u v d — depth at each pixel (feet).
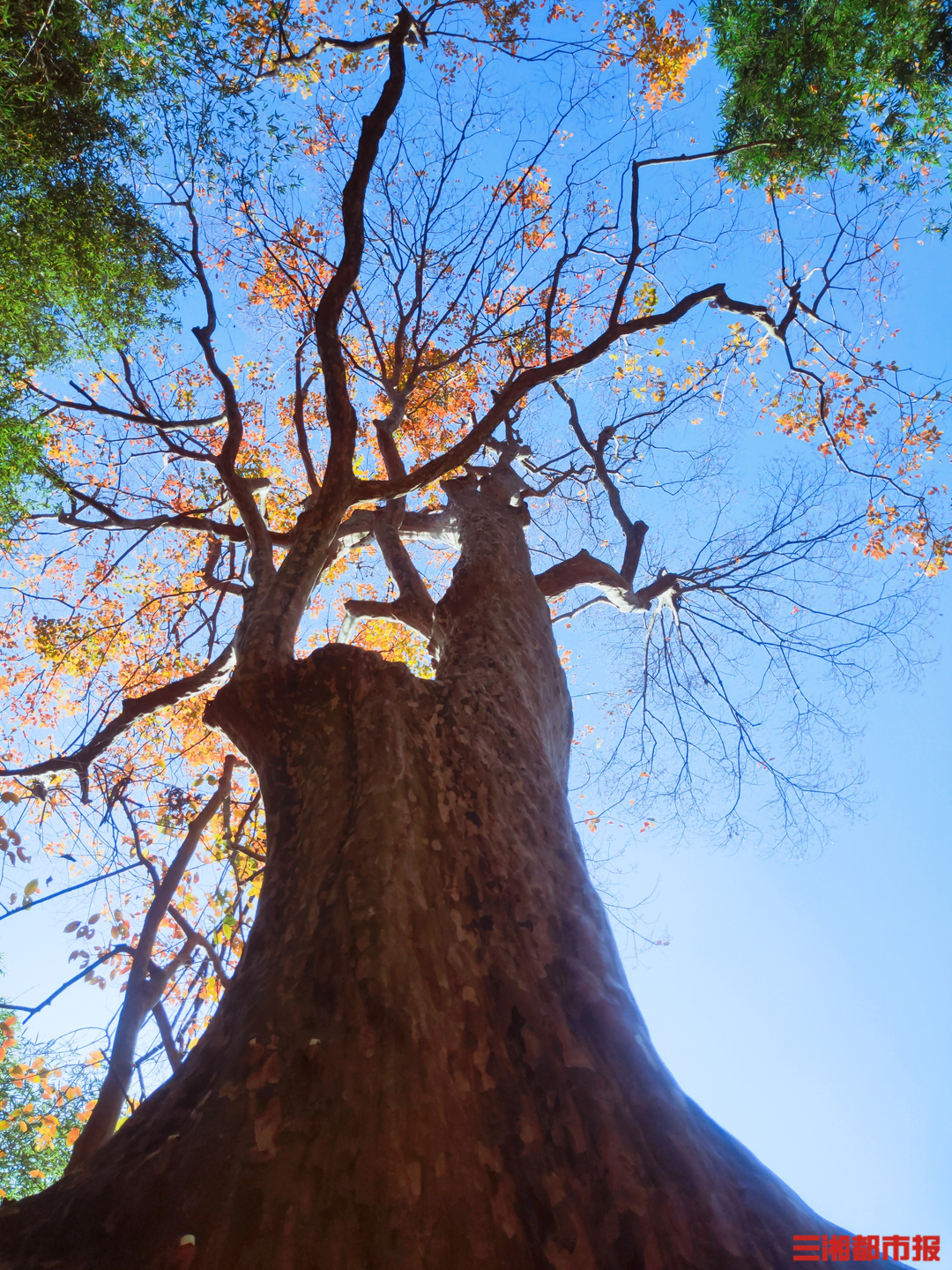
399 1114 7.13
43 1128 28.99
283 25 29.55
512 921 10.12
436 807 11.38
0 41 23.17
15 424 26.43
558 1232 6.59
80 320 29.25
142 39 25.09
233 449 22.17
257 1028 8.13
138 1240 6.23
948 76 28.09
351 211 19.63
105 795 29.84
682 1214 6.70
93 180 27.20
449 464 19.86
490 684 15.29
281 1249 5.98
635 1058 8.42
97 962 23.15
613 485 32.37
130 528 29.40
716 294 27.76
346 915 9.19
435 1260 6.13
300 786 12.41
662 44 36.17
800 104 29.55
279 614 15.85
